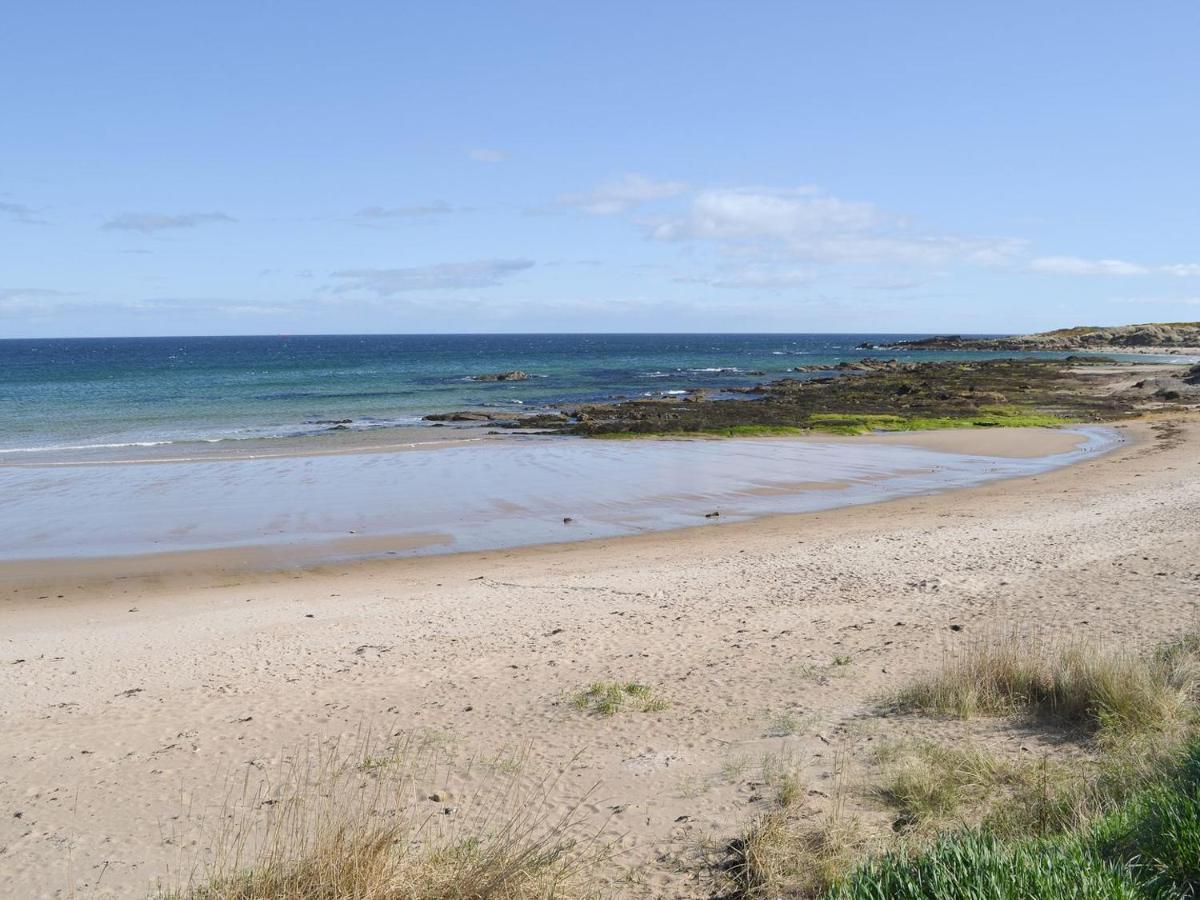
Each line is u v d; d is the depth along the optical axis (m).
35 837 6.47
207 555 17.20
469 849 5.49
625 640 11.20
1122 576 13.09
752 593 13.41
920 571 14.30
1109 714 7.20
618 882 5.40
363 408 49.81
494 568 15.95
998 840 4.93
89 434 37.59
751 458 29.59
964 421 38.66
